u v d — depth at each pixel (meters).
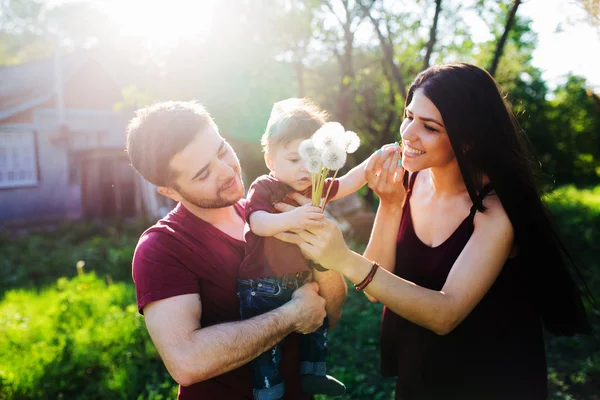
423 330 1.91
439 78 1.70
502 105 1.75
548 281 1.83
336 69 10.94
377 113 11.15
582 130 21.83
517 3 4.84
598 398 3.81
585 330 2.00
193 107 1.80
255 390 1.78
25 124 14.58
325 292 1.95
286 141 1.83
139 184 14.48
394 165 1.97
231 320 1.81
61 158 15.20
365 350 4.82
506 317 1.79
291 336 1.89
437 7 5.69
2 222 14.09
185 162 1.69
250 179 10.13
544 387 1.84
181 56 8.30
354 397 3.96
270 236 1.75
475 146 1.70
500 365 1.78
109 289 6.75
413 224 2.01
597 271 6.77
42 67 17.86
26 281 8.05
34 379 4.16
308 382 1.88
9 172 14.32
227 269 1.80
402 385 2.01
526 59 8.57
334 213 9.12
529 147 1.95
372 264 1.60
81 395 4.01
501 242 1.67
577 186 22.19
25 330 5.25
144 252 1.73
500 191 1.70
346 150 1.61
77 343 4.76
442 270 1.81
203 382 1.75
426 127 1.72
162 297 1.65
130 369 4.31
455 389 1.83
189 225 1.81
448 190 1.87
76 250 9.97
